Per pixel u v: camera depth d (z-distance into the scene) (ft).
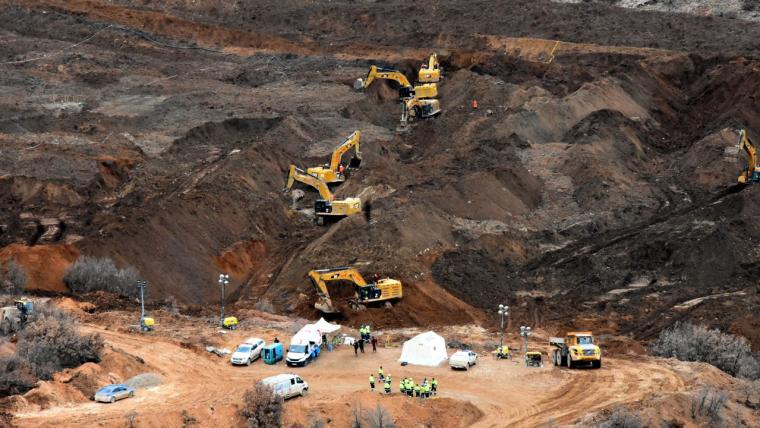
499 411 344.08
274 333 422.00
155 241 538.06
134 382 353.31
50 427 309.42
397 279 515.50
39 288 472.44
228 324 427.74
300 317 491.31
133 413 318.86
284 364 386.93
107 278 481.05
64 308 430.20
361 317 489.26
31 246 504.84
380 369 370.12
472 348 423.23
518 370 386.93
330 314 489.26
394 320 488.85
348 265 533.96
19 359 346.54
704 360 420.77
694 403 342.23
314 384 364.38
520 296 524.52
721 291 518.78
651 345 442.50
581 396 358.02
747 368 411.95
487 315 500.33
